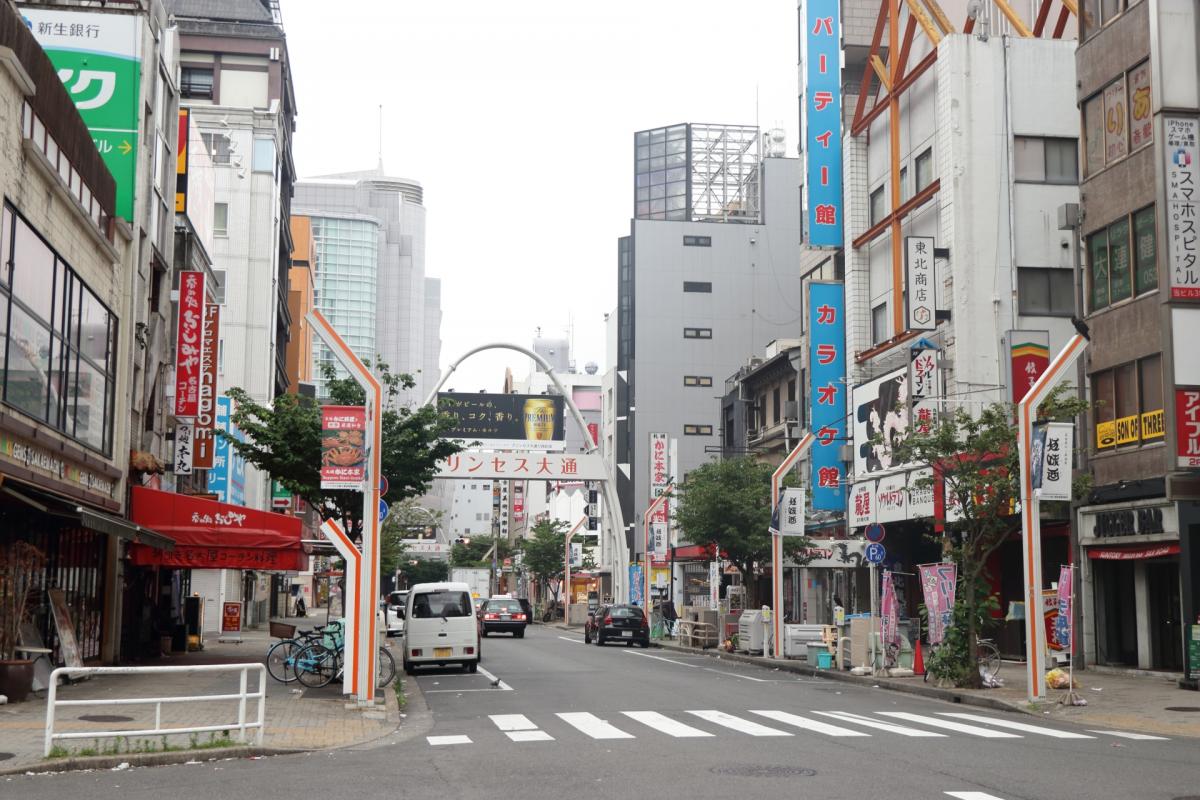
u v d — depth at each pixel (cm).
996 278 3272
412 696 2102
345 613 1783
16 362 1830
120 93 2688
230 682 2225
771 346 5797
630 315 8419
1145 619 2480
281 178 6600
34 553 1875
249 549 2736
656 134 11000
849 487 3841
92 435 2383
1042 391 1962
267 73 6962
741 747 1298
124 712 1620
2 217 1736
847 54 4556
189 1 7038
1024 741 1402
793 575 4894
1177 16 2028
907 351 3319
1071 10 3350
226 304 5934
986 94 3353
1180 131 1988
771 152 8694
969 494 2242
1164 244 1958
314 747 1324
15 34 1811
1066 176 3350
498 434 5600
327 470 1752
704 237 8450
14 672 1728
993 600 2233
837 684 2442
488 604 5109
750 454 5169
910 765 1154
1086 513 2605
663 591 5325
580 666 2962
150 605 3133
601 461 4762
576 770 1117
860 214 4109
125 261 2656
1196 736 1538
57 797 977
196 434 3356
